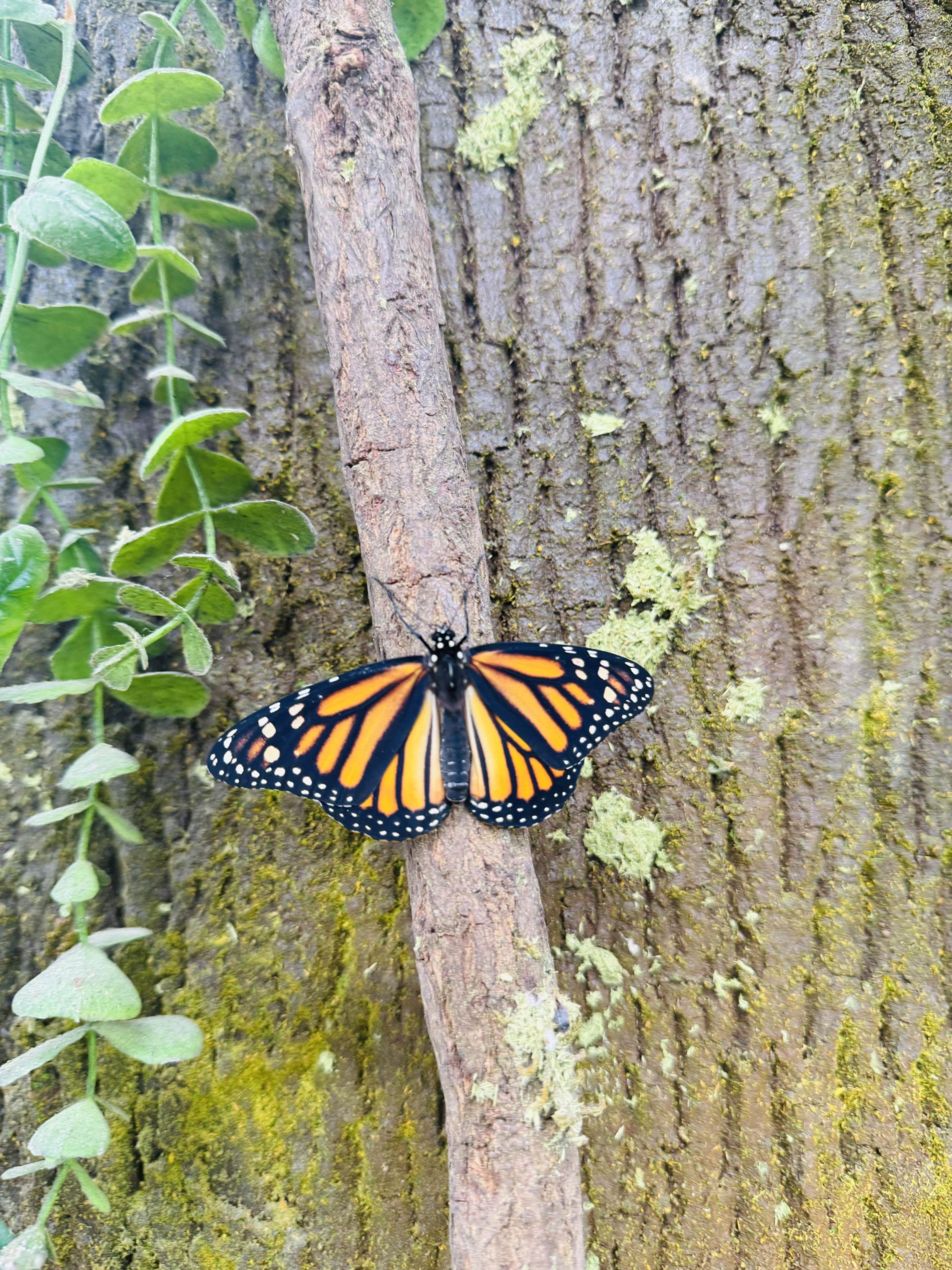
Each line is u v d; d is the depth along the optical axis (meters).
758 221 0.21
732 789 0.20
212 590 0.18
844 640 0.20
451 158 0.22
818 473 0.20
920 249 0.21
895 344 0.20
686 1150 0.19
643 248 0.21
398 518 0.17
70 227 0.17
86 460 0.21
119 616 0.19
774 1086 0.19
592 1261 0.19
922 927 0.19
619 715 0.17
